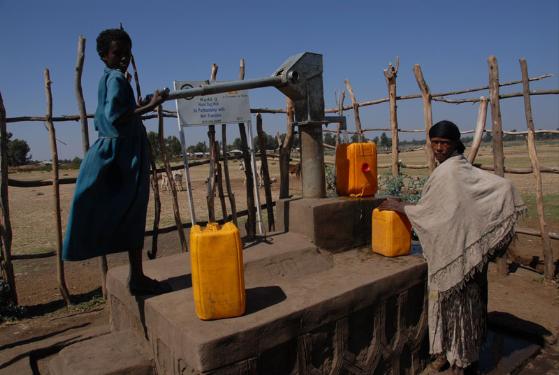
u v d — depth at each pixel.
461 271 2.96
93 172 2.55
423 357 3.59
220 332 2.29
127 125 2.63
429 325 3.29
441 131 3.05
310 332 2.68
